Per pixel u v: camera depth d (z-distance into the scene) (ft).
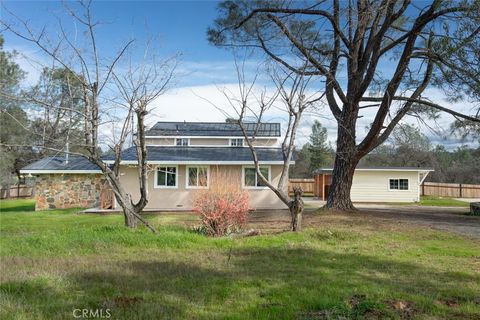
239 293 18.78
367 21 51.19
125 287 19.56
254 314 15.72
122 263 25.34
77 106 40.01
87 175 81.76
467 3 39.99
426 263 26.43
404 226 45.16
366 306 16.26
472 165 159.84
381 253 29.91
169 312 15.85
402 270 24.11
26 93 47.34
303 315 15.70
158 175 73.15
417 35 49.26
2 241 34.17
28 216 63.31
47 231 41.50
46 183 81.30
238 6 52.85
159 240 33.63
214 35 53.62
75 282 20.20
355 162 57.26
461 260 27.61
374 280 21.43
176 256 28.22
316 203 89.10
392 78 52.03
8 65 94.73
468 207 84.79
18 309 15.71
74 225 50.70
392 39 55.11
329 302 16.98
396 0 46.80
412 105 54.65
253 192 72.90
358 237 37.40
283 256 28.17
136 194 73.10
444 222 50.39
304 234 38.32
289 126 43.86
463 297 18.42
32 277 20.44
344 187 58.08
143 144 38.91
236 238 37.17
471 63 39.73
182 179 73.46
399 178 99.09
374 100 55.31
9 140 101.14
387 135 55.21
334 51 55.62
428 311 16.34
